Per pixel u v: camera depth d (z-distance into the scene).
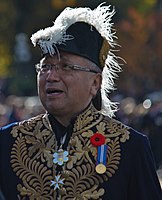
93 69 8.47
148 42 65.81
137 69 64.94
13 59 79.44
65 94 8.33
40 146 8.43
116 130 8.45
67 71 8.33
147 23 65.88
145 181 8.28
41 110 32.06
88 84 8.44
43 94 8.38
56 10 78.25
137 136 8.42
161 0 75.31
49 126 8.52
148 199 8.24
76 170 8.30
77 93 8.35
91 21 8.50
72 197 8.23
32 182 8.32
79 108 8.45
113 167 8.29
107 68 8.77
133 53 64.94
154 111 29.23
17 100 45.84
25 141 8.48
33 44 8.49
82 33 8.42
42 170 8.33
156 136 28.30
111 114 8.74
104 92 8.74
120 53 64.88
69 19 8.43
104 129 8.46
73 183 8.26
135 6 71.31
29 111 35.38
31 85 74.06
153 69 65.44
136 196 8.29
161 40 65.69
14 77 75.88
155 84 64.69
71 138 8.43
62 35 8.33
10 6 82.19
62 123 8.49
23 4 82.25
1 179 8.42
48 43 8.30
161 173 26.03
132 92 59.38
